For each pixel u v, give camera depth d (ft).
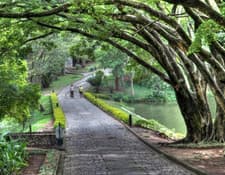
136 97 189.47
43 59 142.72
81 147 65.57
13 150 44.34
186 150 57.52
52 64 146.82
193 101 61.77
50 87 231.50
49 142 66.08
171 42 52.75
